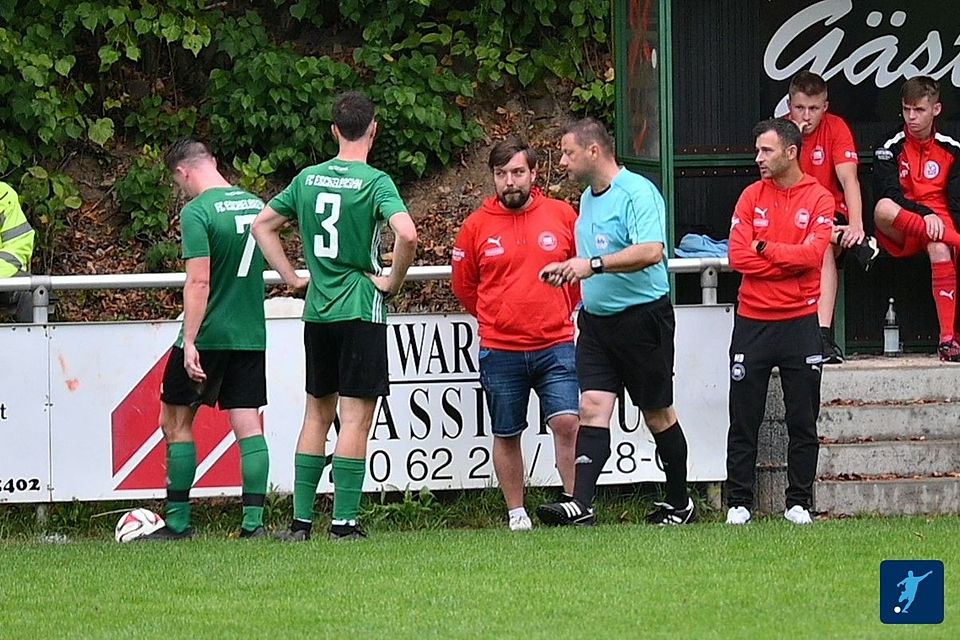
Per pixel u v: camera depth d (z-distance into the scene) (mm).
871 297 39688
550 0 48531
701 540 29062
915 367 35000
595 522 32688
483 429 34000
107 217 46625
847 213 37031
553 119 48875
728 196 39500
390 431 33844
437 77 47500
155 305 44438
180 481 31859
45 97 45375
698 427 34281
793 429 31781
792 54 39312
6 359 33125
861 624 22141
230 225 30953
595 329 31297
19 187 45344
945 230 36594
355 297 29531
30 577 26641
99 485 33406
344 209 29406
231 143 46938
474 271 32656
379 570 26578
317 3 48781
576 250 31734
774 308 31547
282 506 33875
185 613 23531
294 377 33781
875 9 39312
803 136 37031
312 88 46688
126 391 33406
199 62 48625
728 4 39219
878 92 39469
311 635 21875
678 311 34250
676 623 22234
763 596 23984
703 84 39281
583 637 21438
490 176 47750
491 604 23703
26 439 33219
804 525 31000
